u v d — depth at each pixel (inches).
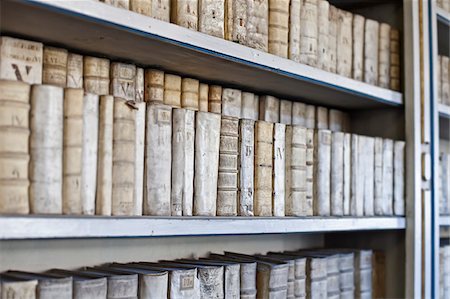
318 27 64.1
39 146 40.4
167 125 48.8
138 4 46.5
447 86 83.6
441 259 80.7
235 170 54.1
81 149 42.6
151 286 48.2
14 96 39.5
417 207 73.0
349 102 73.3
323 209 63.6
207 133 51.6
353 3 78.4
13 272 46.4
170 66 55.1
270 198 57.2
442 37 86.9
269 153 57.3
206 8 51.3
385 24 74.0
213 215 51.7
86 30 44.4
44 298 41.4
